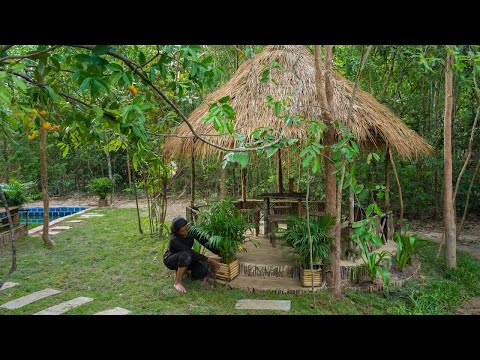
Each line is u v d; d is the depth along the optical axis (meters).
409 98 9.59
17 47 4.91
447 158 6.30
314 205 7.57
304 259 5.02
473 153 9.48
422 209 9.77
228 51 8.51
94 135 3.28
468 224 9.61
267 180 11.52
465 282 5.77
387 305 4.66
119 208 12.08
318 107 5.04
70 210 12.54
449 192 6.30
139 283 5.31
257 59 6.06
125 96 4.30
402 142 5.59
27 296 4.87
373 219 4.68
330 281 5.02
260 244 6.55
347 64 8.41
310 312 4.38
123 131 2.78
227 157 3.15
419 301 4.79
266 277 5.35
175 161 7.54
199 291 4.99
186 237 5.29
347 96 5.45
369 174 9.30
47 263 6.26
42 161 7.27
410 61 7.93
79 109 3.31
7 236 7.58
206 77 3.01
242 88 5.73
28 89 3.01
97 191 12.47
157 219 8.46
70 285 5.27
